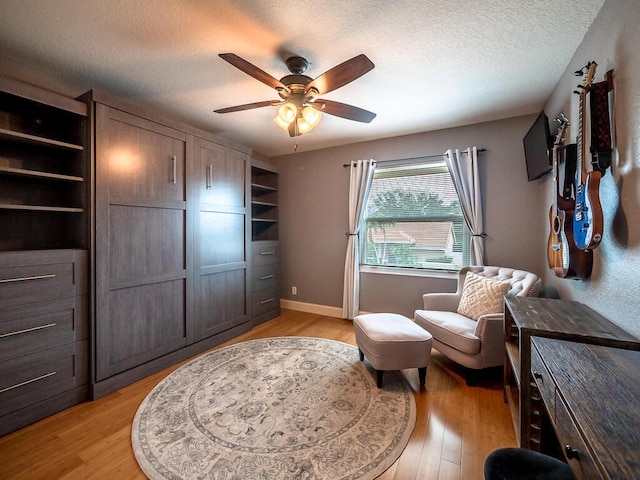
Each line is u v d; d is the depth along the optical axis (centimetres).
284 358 261
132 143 222
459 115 290
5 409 163
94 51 186
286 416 178
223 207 302
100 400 198
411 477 135
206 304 285
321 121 305
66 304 189
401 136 349
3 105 192
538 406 135
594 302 160
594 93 148
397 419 176
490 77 220
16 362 168
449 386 217
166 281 248
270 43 179
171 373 235
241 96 250
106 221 206
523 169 289
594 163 148
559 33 171
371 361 216
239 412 182
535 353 107
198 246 276
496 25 164
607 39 146
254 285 355
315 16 157
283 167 431
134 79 221
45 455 148
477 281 260
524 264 289
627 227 130
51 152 217
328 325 357
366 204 374
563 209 175
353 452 150
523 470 88
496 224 301
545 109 261
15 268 168
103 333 204
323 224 404
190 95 248
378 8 151
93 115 199
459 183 312
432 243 340
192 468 138
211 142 289
